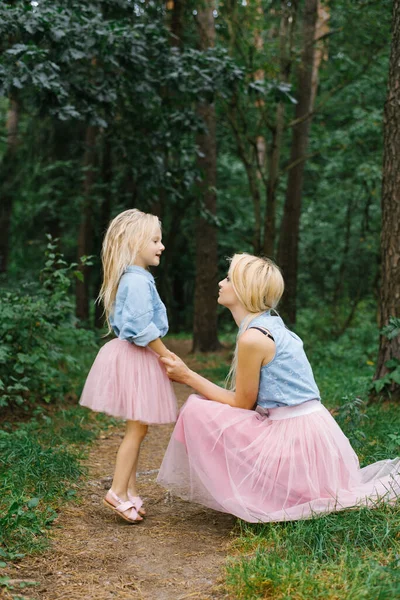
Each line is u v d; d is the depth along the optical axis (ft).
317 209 51.52
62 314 20.21
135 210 11.15
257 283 10.65
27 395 19.95
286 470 10.16
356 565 8.43
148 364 10.73
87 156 45.60
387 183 18.92
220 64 26.16
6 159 48.88
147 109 28.25
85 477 13.34
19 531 9.87
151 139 29.30
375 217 47.70
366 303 52.42
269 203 36.96
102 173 46.65
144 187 30.37
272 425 10.44
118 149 30.12
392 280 18.88
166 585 8.67
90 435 17.06
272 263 10.98
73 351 31.07
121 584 8.70
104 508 11.74
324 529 9.39
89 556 9.53
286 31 35.70
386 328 18.31
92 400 10.52
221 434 10.29
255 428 10.40
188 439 10.40
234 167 58.08
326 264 55.01
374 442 14.73
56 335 20.35
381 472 11.14
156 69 25.66
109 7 25.11
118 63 23.52
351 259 49.08
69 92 23.31
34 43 21.04
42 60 20.02
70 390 22.04
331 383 24.90
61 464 13.07
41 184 48.03
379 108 39.99
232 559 9.02
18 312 18.98
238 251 60.75
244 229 60.18
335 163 44.83
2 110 55.36
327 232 50.75
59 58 21.24
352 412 14.84
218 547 9.94
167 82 25.70
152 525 10.95
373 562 8.40
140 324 10.41
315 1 38.50
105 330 39.55
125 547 9.97
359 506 9.95
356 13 34.19
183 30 39.75
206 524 11.00
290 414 10.44
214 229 40.45
